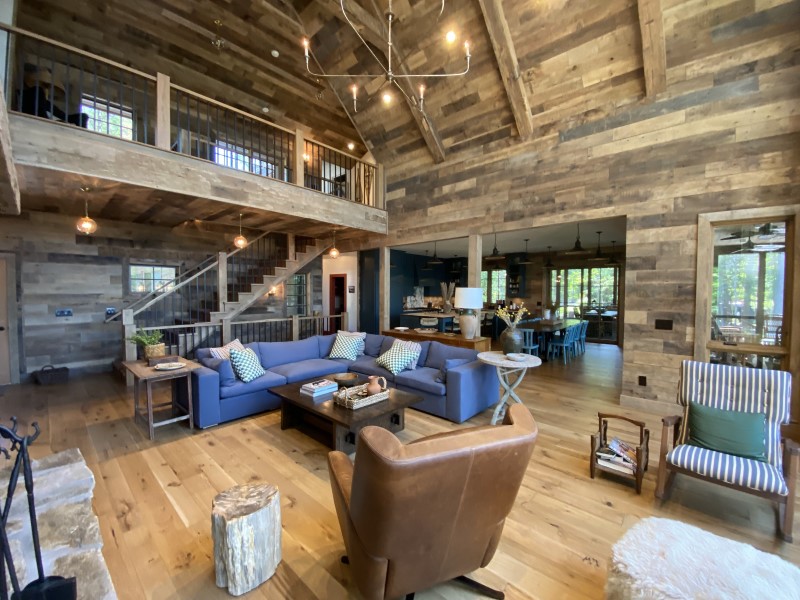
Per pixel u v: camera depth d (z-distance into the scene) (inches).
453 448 49.8
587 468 113.2
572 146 183.6
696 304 151.3
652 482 105.2
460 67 194.2
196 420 142.9
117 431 139.3
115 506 91.8
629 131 166.2
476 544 62.0
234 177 176.2
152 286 264.2
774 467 85.7
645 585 51.5
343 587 67.9
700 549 57.6
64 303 225.9
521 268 420.5
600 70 166.6
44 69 198.4
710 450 92.9
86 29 191.9
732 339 150.9
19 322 210.8
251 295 263.4
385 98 189.3
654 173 160.2
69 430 140.1
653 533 61.7
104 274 241.1
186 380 147.8
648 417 156.4
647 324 163.8
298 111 279.3
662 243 158.7
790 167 132.2
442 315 290.5
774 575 51.9
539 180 195.6
